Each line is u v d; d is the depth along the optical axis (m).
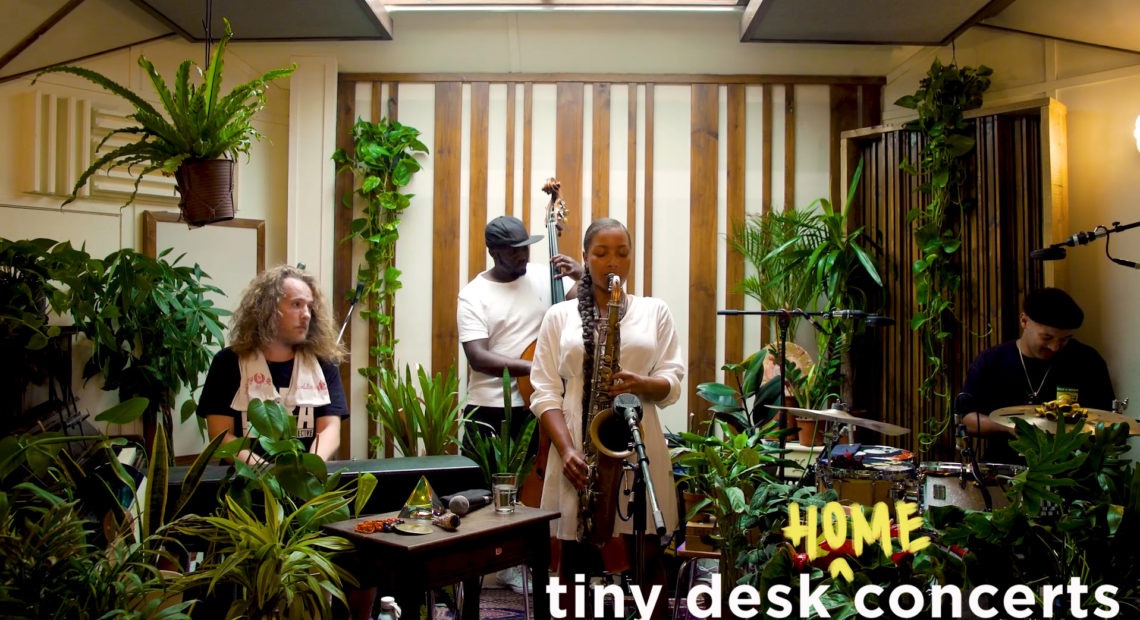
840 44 5.05
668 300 5.44
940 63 4.91
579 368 2.79
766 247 5.30
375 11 4.71
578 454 2.71
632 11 5.09
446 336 5.44
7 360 3.94
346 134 5.48
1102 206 4.51
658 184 5.46
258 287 3.41
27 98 4.71
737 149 5.44
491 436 4.37
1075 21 4.45
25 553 2.11
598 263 2.80
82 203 4.92
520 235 4.70
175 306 4.64
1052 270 4.50
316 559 2.24
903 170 5.03
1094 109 4.55
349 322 5.46
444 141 5.47
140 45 5.04
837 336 5.06
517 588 4.32
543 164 5.48
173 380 4.75
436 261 5.46
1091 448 2.47
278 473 2.50
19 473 2.54
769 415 4.61
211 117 3.13
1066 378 3.98
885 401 5.17
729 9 5.03
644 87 5.47
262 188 5.57
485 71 5.49
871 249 5.21
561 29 5.24
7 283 3.89
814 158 5.45
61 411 4.22
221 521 2.28
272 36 4.99
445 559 2.36
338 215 5.48
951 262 4.84
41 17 4.26
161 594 2.28
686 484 3.77
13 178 4.70
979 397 4.07
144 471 2.95
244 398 3.33
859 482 3.55
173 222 5.19
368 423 5.44
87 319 4.60
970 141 4.71
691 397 5.38
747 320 5.39
